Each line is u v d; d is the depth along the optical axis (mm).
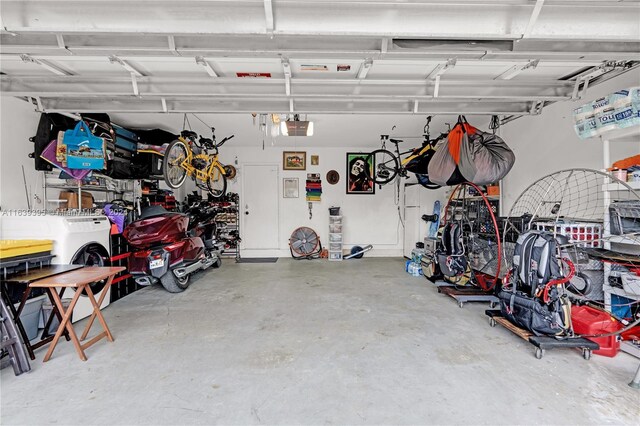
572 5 1758
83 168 3393
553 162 3447
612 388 1871
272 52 2027
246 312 3242
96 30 1732
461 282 3982
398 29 1773
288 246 6770
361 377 1991
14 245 2314
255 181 6727
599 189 2918
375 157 6723
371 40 2018
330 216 6457
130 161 4379
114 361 2199
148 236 3711
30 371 2059
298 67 2525
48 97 2998
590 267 2615
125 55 2098
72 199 3621
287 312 3238
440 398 1771
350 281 4582
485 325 2873
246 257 6691
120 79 2689
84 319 3012
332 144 6387
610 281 2436
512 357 2264
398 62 2398
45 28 1725
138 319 3039
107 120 3910
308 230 6578
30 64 2498
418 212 6109
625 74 2676
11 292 2463
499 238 3334
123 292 3840
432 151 4359
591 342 2230
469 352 2340
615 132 2330
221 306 3439
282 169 6719
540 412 1649
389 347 2420
